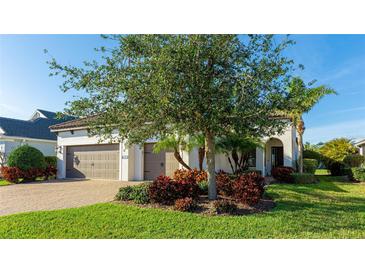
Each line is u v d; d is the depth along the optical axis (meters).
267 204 10.15
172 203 9.73
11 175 18.28
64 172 21.50
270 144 22.91
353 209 9.84
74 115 8.82
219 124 8.62
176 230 7.36
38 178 21.12
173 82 7.81
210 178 10.23
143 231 7.31
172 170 17.58
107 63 8.37
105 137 9.66
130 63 8.52
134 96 7.95
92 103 8.57
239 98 8.13
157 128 8.85
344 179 20.67
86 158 20.69
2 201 11.27
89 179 20.05
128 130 8.91
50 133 28.70
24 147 19.83
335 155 28.55
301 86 8.51
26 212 9.03
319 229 7.59
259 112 8.00
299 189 13.21
